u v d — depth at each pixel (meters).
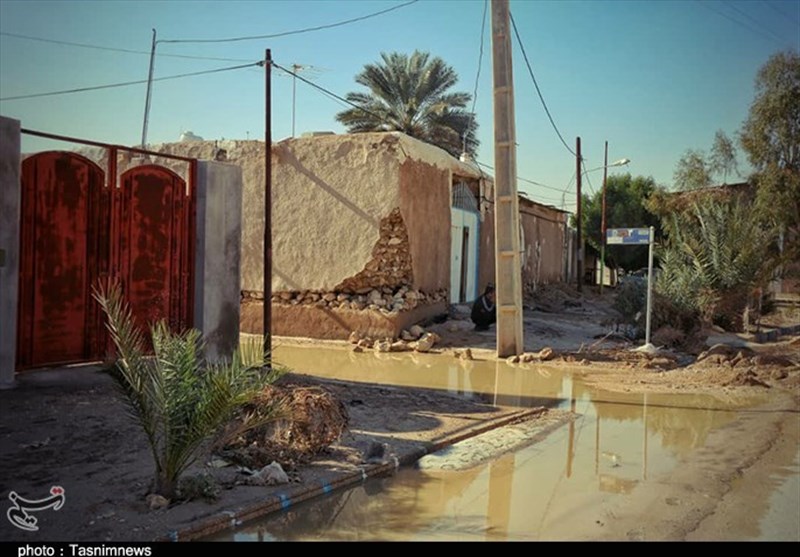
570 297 29.11
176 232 10.21
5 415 7.11
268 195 12.06
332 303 16.00
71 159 8.95
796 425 8.30
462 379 11.33
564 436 7.73
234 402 5.00
